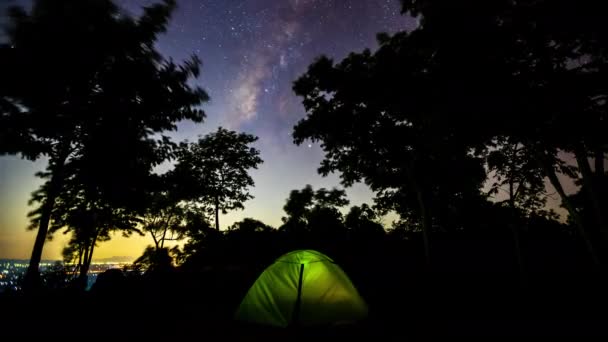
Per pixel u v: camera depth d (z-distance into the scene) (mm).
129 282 11102
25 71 6934
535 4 7254
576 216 9359
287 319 6703
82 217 15336
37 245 9328
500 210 16609
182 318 7648
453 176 17562
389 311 8414
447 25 8180
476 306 9148
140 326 6891
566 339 5902
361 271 16734
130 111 8992
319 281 7148
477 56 8117
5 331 6285
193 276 13516
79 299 9352
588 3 6434
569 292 11352
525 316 7781
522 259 12828
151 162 10812
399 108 13445
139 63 8445
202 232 25188
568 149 8836
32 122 7594
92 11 7383
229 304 9461
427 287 13023
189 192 21000
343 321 6848
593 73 7227
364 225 25359
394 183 19734
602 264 9102
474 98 8406
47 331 6395
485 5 7660
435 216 22500
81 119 8406
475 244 19594
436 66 9211
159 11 8359
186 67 9406
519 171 12906
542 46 7648
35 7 6883
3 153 7758
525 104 8062
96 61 7793
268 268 7598
